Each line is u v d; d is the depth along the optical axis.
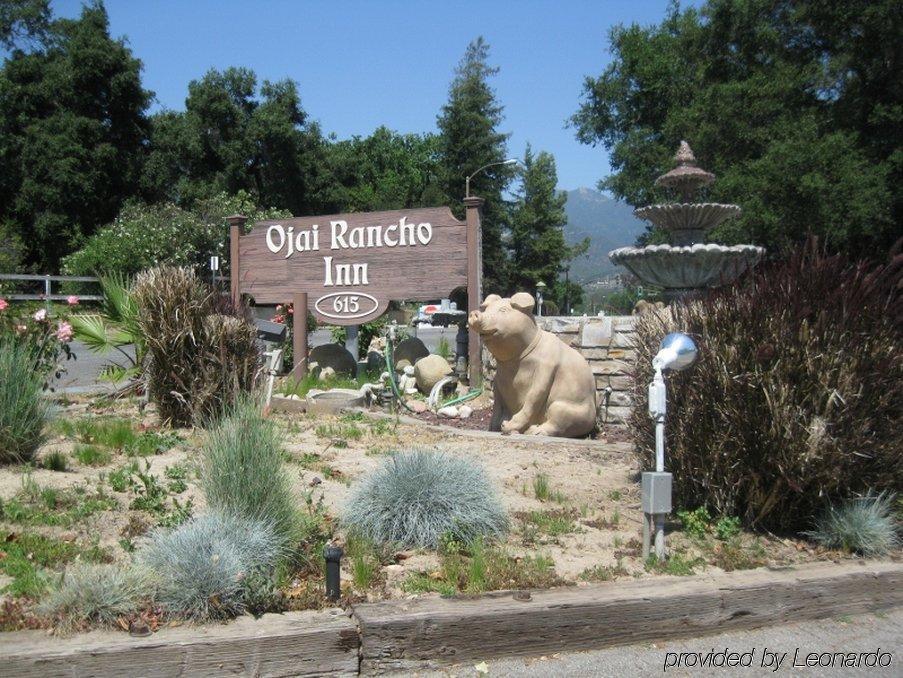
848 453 5.32
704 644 4.39
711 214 9.84
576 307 67.19
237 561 4.09
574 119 31.47
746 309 5.69
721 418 5.65
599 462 7.76
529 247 63.28
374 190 64.44
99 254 26.58
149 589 3.91
